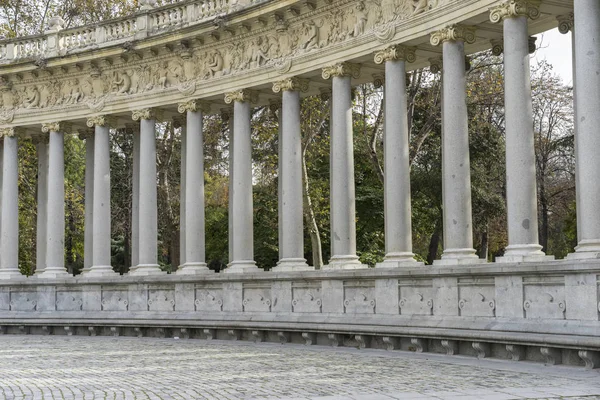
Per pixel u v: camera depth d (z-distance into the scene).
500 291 30.42
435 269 33.16
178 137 76.12
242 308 43.41
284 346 38.16
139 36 50.09
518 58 31.59
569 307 27.42
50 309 51.28
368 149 59.22
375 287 36.75
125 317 47.97
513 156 31.42
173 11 49.75
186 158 49.66
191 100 47.81
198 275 45.19
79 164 86.88
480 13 33.31
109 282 49.12
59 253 52.47
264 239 72.62
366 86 65.38
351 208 40.59
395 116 37.72
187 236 47.44
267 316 41.69
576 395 20.31
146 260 48.81
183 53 47.84
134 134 53.38
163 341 42.88
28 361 32.12
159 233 81.50
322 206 67.69
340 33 40.62
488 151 66.00
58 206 52.69
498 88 64.12
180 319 45.19
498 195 66.94
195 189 47.38
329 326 37.47
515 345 28.89
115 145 83.38
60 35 53.94
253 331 41.50
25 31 73.94
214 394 21.80
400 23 37.34
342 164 40.56
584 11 28.58
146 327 46.66
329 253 71.06
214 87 46.91
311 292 40.12
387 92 37.94
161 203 74.69
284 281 41.34
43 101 53.69
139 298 48.12
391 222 37.53
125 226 79.62
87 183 55.25
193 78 47.94
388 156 37.81
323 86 45.44
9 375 27.30
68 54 51.34
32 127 55.22
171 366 29.41
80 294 50.47
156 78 49.53
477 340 30.27
